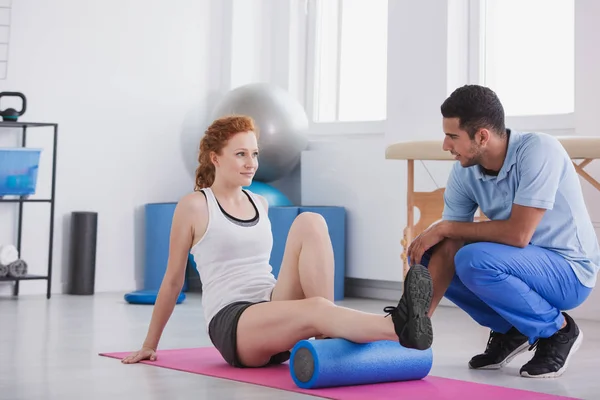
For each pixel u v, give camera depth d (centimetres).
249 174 260
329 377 224
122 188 555
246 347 249
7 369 260
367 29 581
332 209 526
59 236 530
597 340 355
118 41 554
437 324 407
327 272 242
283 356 264
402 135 517
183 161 583
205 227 257
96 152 544
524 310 254
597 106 431
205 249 259
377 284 546
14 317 404
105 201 548
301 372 227
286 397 217
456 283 266
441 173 493
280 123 538
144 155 564
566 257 256
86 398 215
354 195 539
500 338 273
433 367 276
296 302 235
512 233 250
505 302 252
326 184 553
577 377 260
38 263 521
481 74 507
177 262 264
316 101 604
